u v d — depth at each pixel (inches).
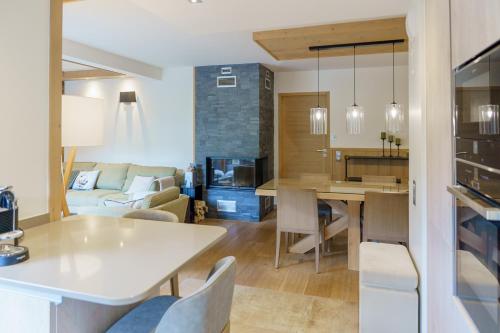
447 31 52.6
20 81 72.2
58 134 80.7
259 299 119.7
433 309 66.4
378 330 82.6
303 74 265.1
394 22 143.9
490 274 35.4
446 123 53.7
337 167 261.7
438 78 59.5
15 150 71.6
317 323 104.2
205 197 249.8
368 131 253.3
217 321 49.4
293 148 274.8
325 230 163.8
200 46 194.7
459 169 45.9
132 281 46.2
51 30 78.4
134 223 78.4
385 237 134.7
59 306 51.7
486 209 32.3
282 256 165.2
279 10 112.7
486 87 35.4
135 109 269.3
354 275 141.6
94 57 199.0
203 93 251.3
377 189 153.7
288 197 146.1
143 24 158.2
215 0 105.5
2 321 52.8
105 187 250.8
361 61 230.8
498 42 32.1
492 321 34.8
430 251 69.3
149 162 267.4
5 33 69.1
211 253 169.2
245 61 233.1
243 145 243.0
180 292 123.9
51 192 79.1
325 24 152.9
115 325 57.7
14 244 56.7
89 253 57.3
